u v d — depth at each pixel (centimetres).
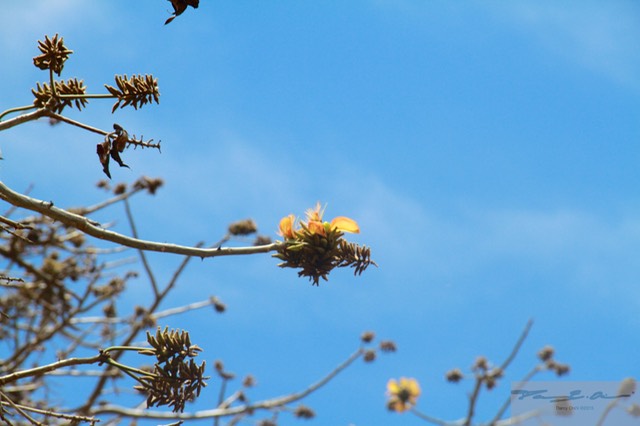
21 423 371
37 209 277
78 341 443
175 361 284
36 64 282
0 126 279
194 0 275
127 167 279
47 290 436
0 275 301
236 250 287
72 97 281
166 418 452
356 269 291
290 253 289
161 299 451
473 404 455
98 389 422
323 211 292
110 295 452
